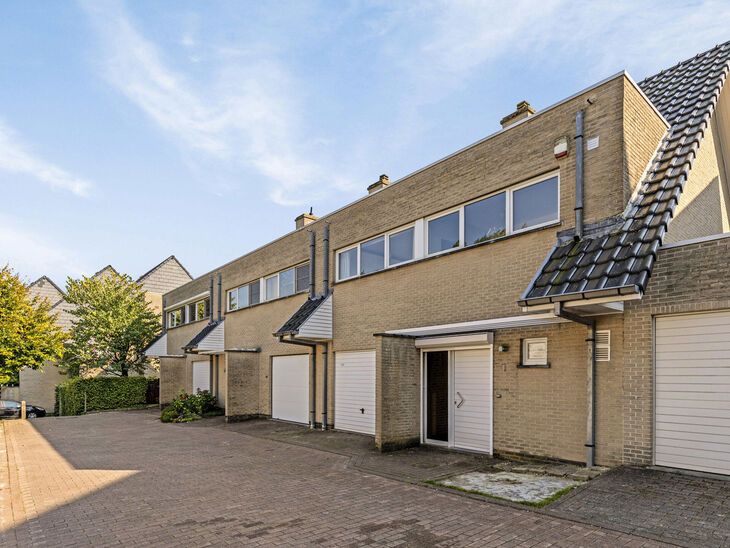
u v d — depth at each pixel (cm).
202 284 2300
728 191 1036
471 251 994
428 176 1110
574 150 830
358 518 585
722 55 992
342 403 1330
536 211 896
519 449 870
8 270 2116
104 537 542
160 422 1761
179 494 715
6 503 686
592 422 753
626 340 729
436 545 495
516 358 889
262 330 1753
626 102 780
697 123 836
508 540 500
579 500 600
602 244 733
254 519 591
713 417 648
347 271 1376
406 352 1064
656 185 766
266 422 1599
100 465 948
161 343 2569
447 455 945
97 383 2547
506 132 947
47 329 2170
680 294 678
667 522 512
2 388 2898
